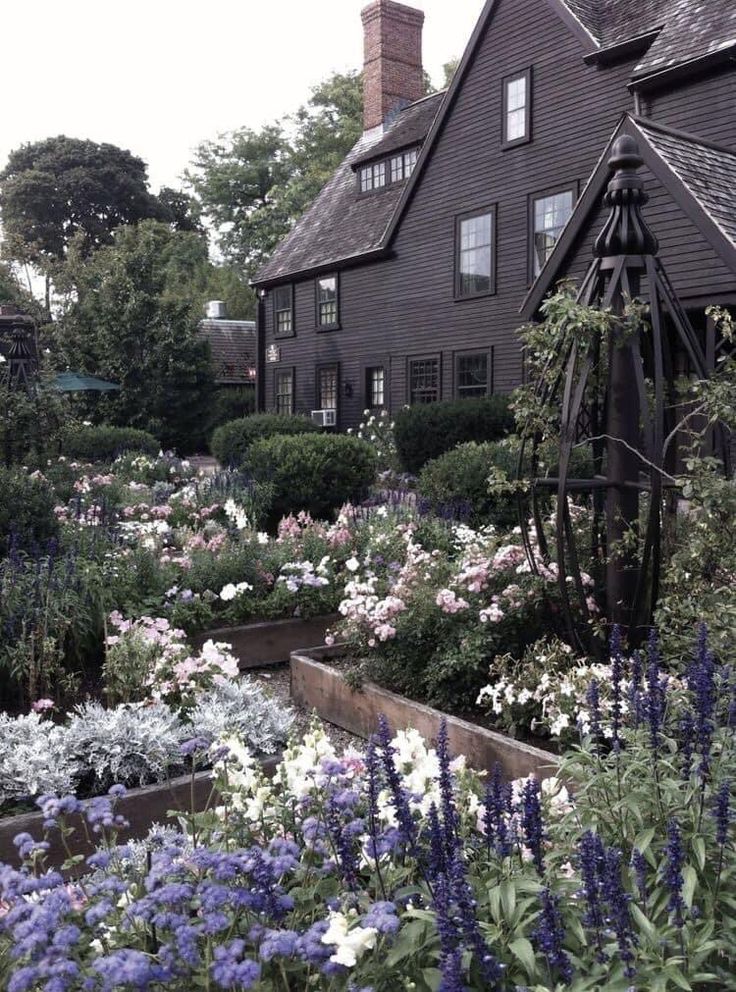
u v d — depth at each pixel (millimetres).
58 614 4738
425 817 2188
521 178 17250
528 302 12891
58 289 28688
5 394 13344
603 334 4219
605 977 1790
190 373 26453
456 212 18922
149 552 6824
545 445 4852
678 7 14289
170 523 9703
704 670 2346
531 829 2029
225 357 35469
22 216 49875
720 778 2188
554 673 4230
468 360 18875
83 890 2158
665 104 13750
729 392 4328
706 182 11023
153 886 1944
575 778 2811
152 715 3902
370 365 21922
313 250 24234
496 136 17797
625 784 2395
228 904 1925
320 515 11977
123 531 8148
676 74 13219
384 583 5613
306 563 6590
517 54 17156
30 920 1725
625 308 4258
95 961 1641
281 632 6344
